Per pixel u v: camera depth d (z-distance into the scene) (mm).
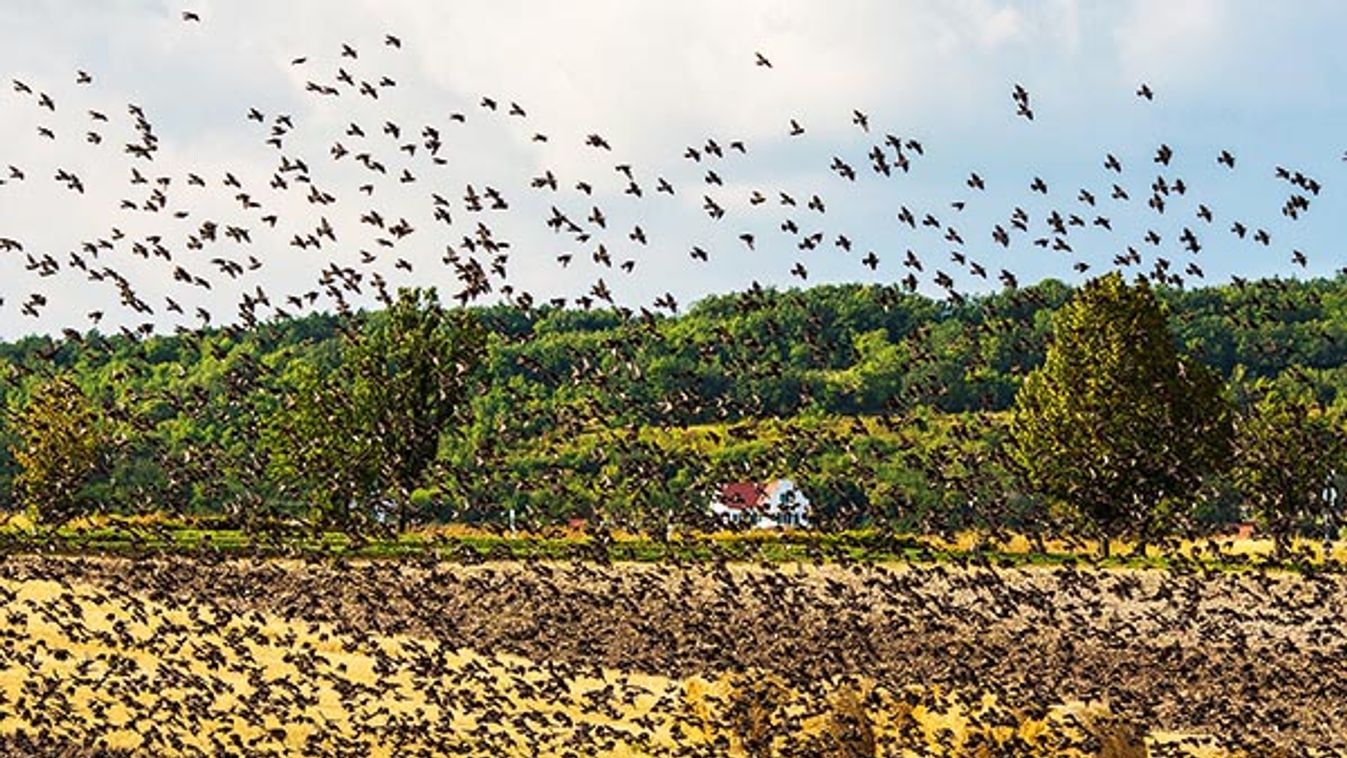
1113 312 82750
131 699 45281
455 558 53562
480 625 56031
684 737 42219
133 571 56250
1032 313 86375
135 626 59812
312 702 46344
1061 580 49438
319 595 61969
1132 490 50594
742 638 58156
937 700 42375
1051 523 49281
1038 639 58406
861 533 57188
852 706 39938
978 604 64625
